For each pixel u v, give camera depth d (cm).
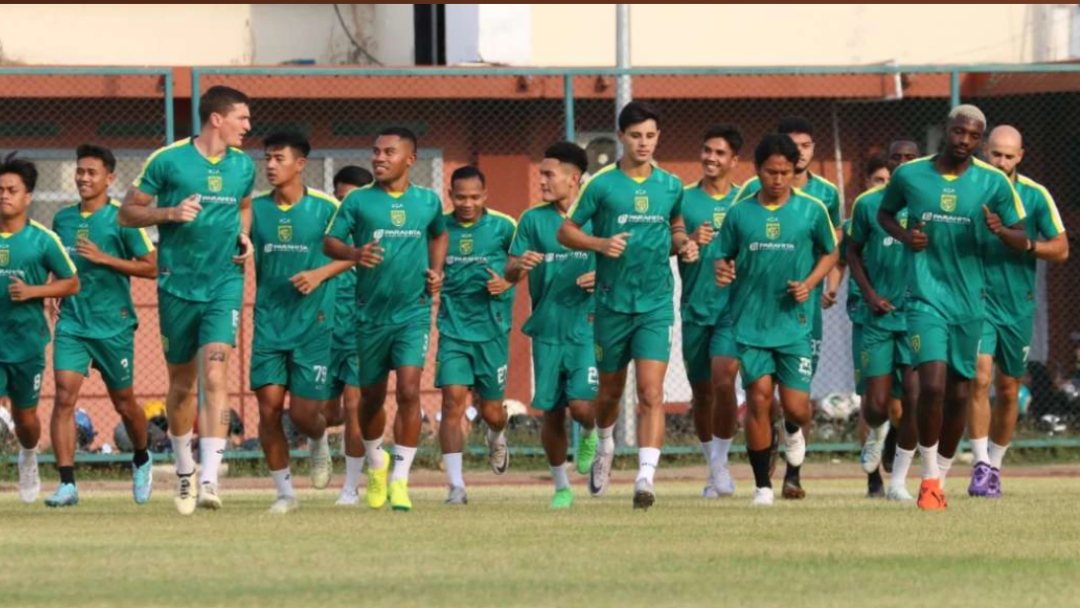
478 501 3591
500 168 5578
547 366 3444
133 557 2261
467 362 3516
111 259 3422
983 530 2639
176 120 5403
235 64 6231
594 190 3061
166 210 2852
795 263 3130
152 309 5419
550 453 3388
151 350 5419
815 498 3534
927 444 3122
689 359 3619
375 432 3244
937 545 2405
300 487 4359
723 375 3400
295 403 3172
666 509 3141
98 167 3488
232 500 3656
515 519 2892
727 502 3403
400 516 3000
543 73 4819
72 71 4612
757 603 1823
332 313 3192
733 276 3098
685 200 3603
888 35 6309
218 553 2314
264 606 1812
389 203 3092
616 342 3108
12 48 6038
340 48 6328
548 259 3459
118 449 4866
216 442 3008
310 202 3164
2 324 3375
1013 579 2027
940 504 3116
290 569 2125
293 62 6131
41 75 4662
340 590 1931
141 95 5175
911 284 3148
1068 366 5781
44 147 5319
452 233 3506
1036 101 5812
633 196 3050
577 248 3000
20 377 3419
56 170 5353
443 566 2153
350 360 3516
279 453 3148
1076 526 2705
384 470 3275
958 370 3197
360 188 3111
